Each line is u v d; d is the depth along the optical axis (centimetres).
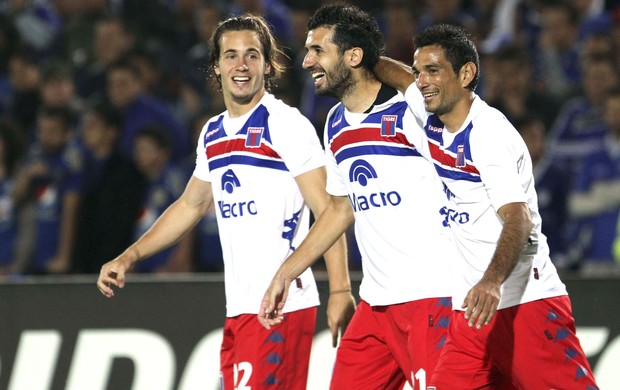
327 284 1614
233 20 1342
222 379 1374
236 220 1333
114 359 1659
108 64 2867
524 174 1195
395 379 1357
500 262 1094
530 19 2961
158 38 2948
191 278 1661
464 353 1250
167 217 1423
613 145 2447
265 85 1390
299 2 2956
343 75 1284
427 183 1284
